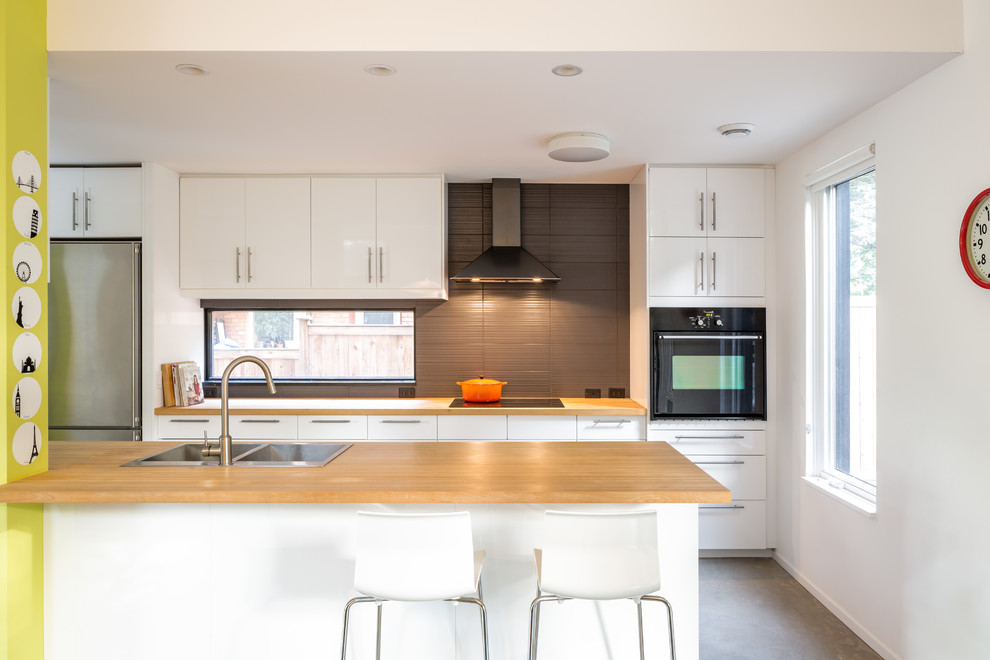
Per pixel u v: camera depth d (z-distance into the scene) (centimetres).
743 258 402
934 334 249
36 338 236
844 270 338
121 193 395
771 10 235
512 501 211
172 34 235
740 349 401
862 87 269
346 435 401
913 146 263
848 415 334
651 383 400
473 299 459
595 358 459
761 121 315
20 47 225
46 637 233
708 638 299
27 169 230
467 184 455
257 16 235
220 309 455
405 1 236
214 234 422
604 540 191
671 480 226
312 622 231
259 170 414
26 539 225
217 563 231
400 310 461
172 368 406
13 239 224
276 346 466
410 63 246
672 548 230
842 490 327
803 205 362
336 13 235
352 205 422
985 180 223
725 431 400
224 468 245
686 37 235
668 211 402
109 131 331
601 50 236
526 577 232
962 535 233
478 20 236
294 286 422
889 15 234
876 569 286
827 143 333
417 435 400
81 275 388
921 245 257
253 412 400
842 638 299
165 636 231
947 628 241
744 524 400
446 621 231
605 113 303
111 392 389
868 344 314
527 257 430
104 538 231
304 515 230
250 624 231
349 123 318
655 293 403
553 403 428
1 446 220
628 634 230
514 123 319
